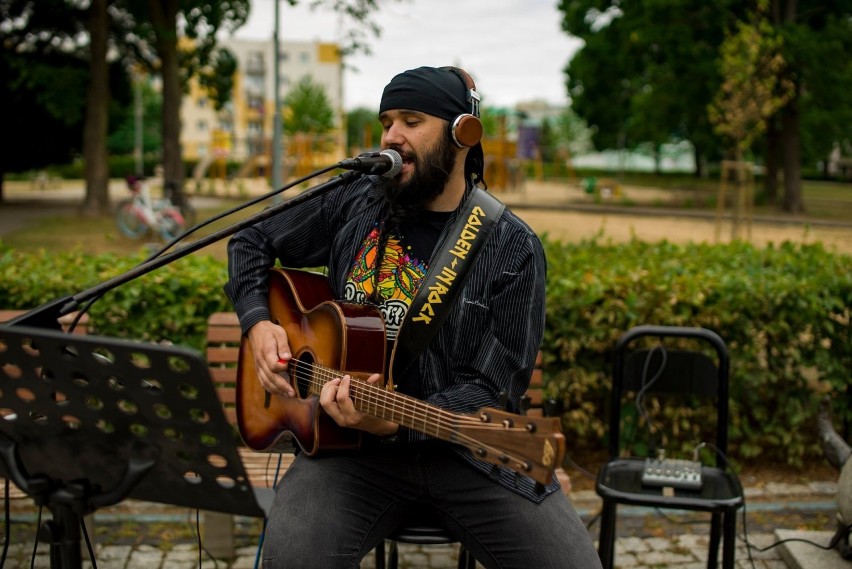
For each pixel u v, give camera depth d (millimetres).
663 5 20859
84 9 20812
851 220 19109
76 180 43531
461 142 2182
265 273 2537
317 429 2207
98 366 1721
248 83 72750
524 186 30047
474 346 2252
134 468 1793
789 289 4125
